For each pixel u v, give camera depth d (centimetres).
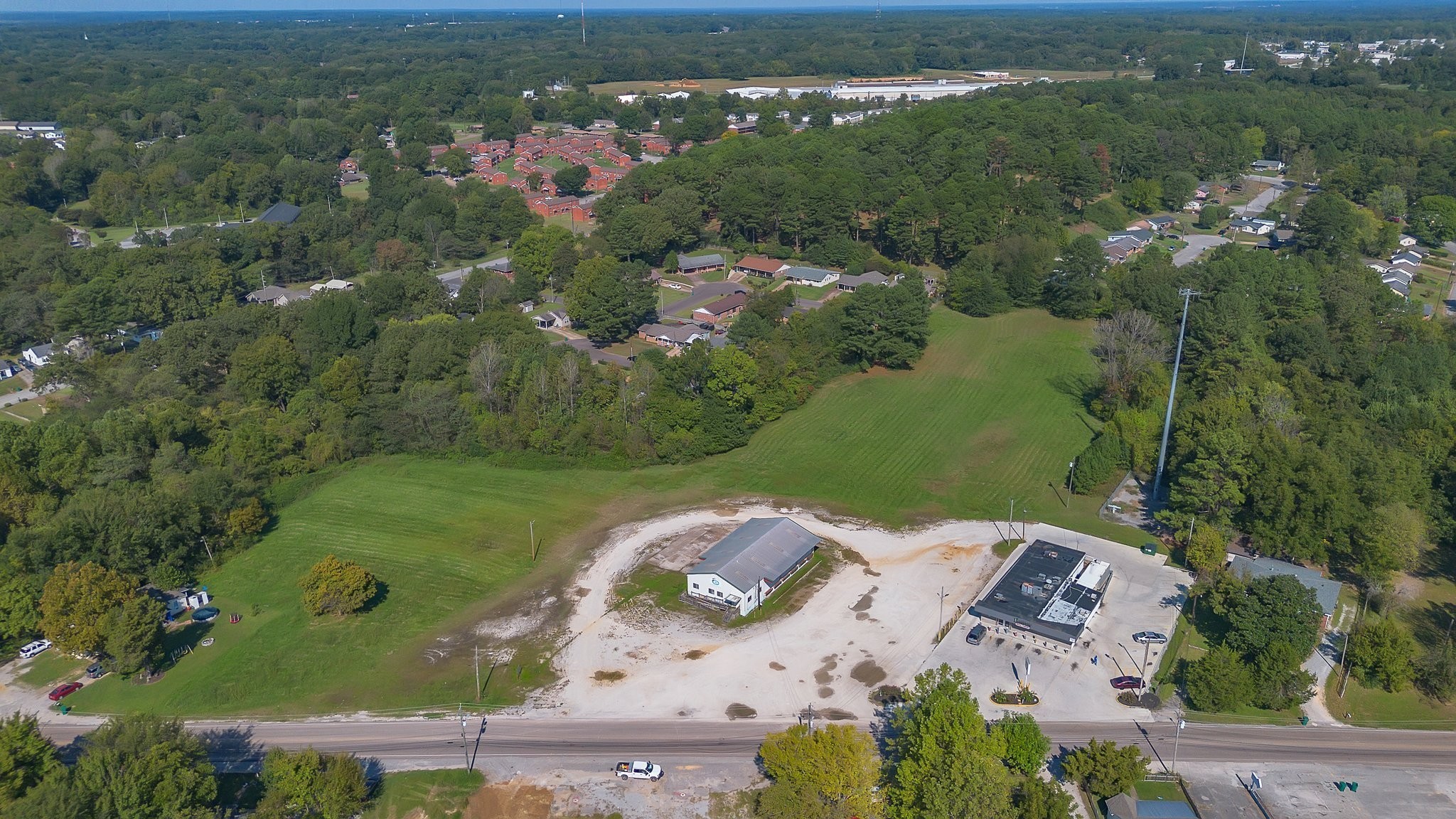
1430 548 11050
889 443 14238
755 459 13888
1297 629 8788
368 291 19512
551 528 12100
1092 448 12594
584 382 14550
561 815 7525
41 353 18500
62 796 6588
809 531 11569
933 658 9325
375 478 13512
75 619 9112
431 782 7862
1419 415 12700
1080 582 10169
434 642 9806
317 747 8312
